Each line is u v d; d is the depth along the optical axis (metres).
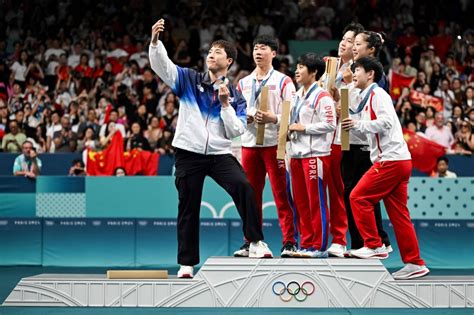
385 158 16.95
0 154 29.81
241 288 16.64
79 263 28.81
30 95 35.25
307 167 17.42
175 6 39.72
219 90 16.39
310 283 16.59
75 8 39.31
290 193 18.11
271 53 18.25
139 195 28.81
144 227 28.73
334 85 18.34
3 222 29.00
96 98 34.56
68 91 35.50
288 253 17.56
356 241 18.52
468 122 30.44
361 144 18.27
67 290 16.91
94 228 28.86
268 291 16.59
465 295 16.66
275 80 18.22
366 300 16.58
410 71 35.28
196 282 16.69
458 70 36.50
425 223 28.19
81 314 15.74
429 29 38.53
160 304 16.73
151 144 31.47
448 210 28.20
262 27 38.66
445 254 28.12
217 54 16.95
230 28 38.28
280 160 17.94
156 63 16.48
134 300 16.78
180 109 17.09
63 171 29.91
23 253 29.00
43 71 36.94
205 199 28.45
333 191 18.12
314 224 17.48
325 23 39.50
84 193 28.94
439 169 28.95
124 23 38.97
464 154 29.31
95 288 16.89
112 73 36.22
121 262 28.72
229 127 16.66
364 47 18.03
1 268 28.08
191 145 16.88
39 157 29.91
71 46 38.00
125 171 29.45
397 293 16.61
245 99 17.86
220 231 28.41
